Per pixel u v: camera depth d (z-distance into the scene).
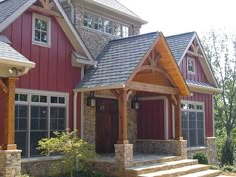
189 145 19.28
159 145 16.92
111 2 19.45
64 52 13.92
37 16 13.01
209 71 21.45
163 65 15.06
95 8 17.08
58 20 13.73
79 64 14.34
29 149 12.32
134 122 17.86
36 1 12.86
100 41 17.20
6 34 11.91
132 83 13.14
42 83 12.94
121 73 12.97
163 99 17.25
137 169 12.12
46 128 12.98
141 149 17.56
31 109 12.52
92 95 14.62
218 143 28.36
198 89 20.20
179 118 15.98
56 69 13.52
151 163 13.64
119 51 14.65
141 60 13.19
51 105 13.25
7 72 10.07
